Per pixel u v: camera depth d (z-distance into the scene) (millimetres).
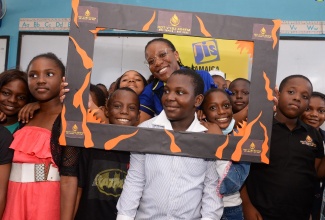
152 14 1190
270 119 1202
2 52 2840
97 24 1176
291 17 2559
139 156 1239
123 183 1334
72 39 1169
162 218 1175
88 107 1196
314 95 1906
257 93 1204
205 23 1202
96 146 1171
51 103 1330
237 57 1893
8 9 2842
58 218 1280
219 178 1271
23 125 1397
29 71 1269
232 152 1190
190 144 1183
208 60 1914
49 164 1267
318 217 1721
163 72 1531
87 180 1319
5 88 1403
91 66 1175
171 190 1173
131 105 1389
